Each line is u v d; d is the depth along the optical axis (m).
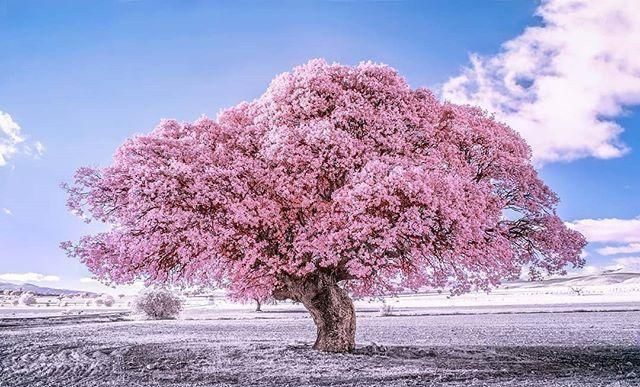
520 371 16.44
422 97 20.78
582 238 21.16
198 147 18.72
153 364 18.38
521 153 21.02
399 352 21.23
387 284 20.81
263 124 19.69
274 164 18.64
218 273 19.47
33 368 18.39
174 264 19.22
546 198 21.02
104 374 16.62
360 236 16.47
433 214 16.25
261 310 83.88
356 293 22.38
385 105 19.67
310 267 18.06
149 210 17.00
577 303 91.31
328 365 17.53
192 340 28.55
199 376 15.77
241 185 17.83
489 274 20.34
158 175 17.14
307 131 18.09
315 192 18.62
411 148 19.16
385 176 16.58
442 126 20.31
